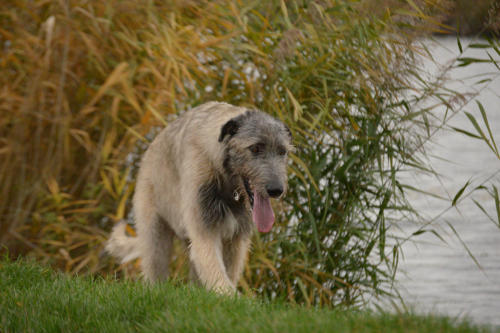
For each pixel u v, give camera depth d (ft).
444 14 30.37
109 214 32.24
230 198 26.48
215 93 33.17
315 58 32.17
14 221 30.22
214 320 18.17
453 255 40.42
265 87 32.17
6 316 20.25
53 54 29.40
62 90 29.14
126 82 28.50
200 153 26.04
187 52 30.19
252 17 31.68
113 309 20.62
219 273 25.31
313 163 31.78
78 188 32.40
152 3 29.19
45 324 19.80
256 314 19.15
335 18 31.68
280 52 28.60
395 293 33.55
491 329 17.69
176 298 21.26
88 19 29.58
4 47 30.27
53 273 27.20
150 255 28.94
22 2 28.96
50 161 30.78
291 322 17.65
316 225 32.63
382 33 31.04
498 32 28.81
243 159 24.85
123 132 32.22
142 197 29.53
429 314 18.04
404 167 33.19
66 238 30.89
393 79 31.32
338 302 32.58
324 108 30.91
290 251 32.68
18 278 25.16
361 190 32.19
